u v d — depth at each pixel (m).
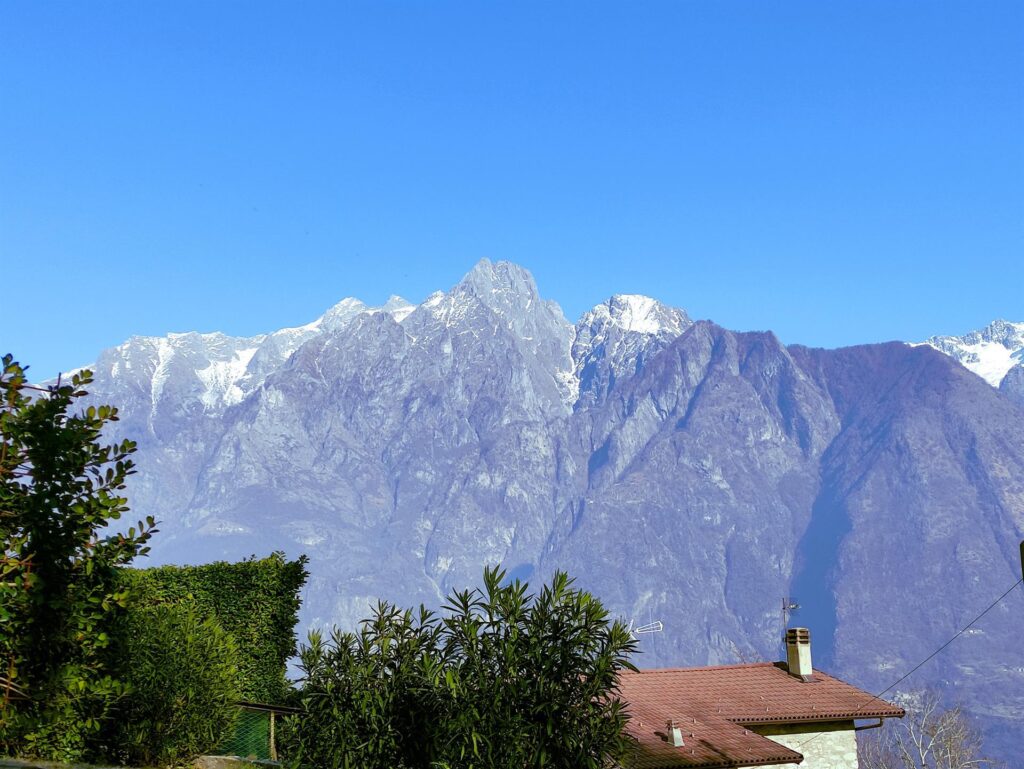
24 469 12.63
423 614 16.06
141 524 13.45
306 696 16.08
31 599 12.40
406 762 15.40
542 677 14.77
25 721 13.27
